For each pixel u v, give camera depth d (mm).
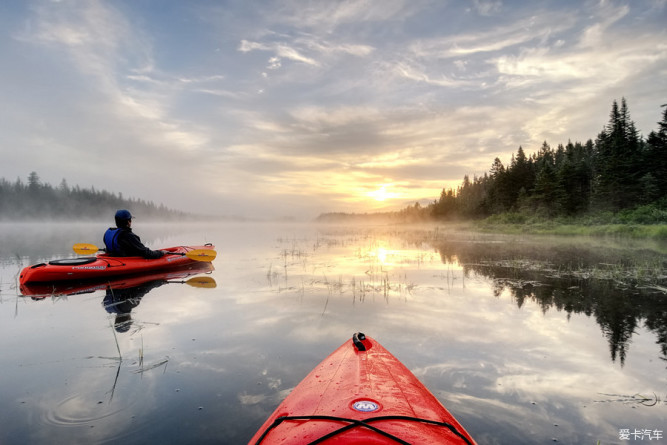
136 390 2793
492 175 50531
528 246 15461
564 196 32688
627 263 9500
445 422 1726
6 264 10062
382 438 1480
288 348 3633
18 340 3932
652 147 29516
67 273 7258
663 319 4543
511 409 2496
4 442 2152
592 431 2250
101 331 4227
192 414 2453
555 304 5320
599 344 3709
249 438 2186
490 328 4223
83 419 2400
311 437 1514
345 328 4246
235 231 38469
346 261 10484
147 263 8344
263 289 6512
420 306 5242
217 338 3934
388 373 2365
